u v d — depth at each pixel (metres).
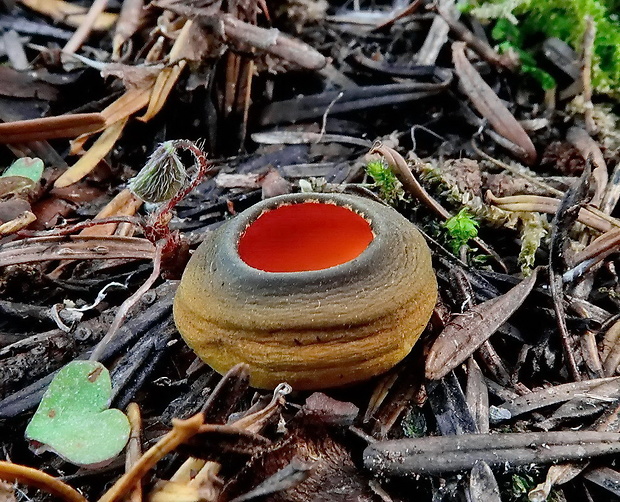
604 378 0.06
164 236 0.06
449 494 0.05
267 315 0.05
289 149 0.09
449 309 0.07
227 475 0.05
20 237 0.07
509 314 0.06
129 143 0.09
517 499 0.05
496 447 0.05
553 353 0.06
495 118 0.09
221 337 0.05
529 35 0.10
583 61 0.10
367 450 0.05
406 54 0.11
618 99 0.10
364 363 0.05
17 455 0.05
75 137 0.09
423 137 0.09
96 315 0.07
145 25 0.10
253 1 0.10
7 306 0.07
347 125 0.10
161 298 0.07
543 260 0.07
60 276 0.07
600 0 0.11
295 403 0.05
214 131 0.09
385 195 0.08
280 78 0.10
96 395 0.05
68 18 0.11
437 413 0.05
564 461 0.05
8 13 0.11
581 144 0.09
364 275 0.05
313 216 0.06
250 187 0.08
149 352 0.06
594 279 0.07
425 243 0.06
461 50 0.10
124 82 0.09
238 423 0.05
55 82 0.09
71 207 0.08
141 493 0.05
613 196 0.08
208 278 0.05
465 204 0.08
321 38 0.11
